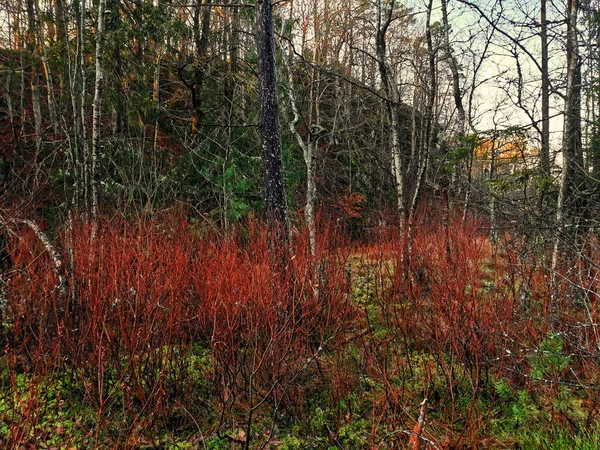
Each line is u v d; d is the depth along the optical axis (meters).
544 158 5.32
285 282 4.46
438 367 4.43
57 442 3.34
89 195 6.55
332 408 3.96
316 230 6.74
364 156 16.62
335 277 5.28
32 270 4.59
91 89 10.36
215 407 3.93
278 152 5.79
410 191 14.75
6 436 3.18
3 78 13.20
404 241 6.32
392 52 12.23
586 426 3.28
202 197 9.30
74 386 4.08
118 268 4.16
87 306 4.10
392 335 5.02
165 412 3.73
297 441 3.59
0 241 5.17
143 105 10.00
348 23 12.99
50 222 7.30
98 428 3.06
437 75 10.80
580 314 4.52
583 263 4.80
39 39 10.73
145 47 11.40
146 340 3.67
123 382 3.54
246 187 9.20
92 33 9.98
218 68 10.86
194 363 4.51
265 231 5.31
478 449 3.32
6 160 10.11
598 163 6.36
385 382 3.83
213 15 13.45
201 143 9.61
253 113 10.00
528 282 4.92
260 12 5.72
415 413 3.83
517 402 3.81
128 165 8.62
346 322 5.26
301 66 9.70
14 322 4.31
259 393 3.95
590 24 5.48
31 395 3.07
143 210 6.52
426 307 5.52
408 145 17.19
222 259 4.63
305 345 4.46
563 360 3.67
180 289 4.42
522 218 5.39
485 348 4.27
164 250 4.86
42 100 13.68
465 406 3.85
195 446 3.50
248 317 3.99
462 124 8.65
